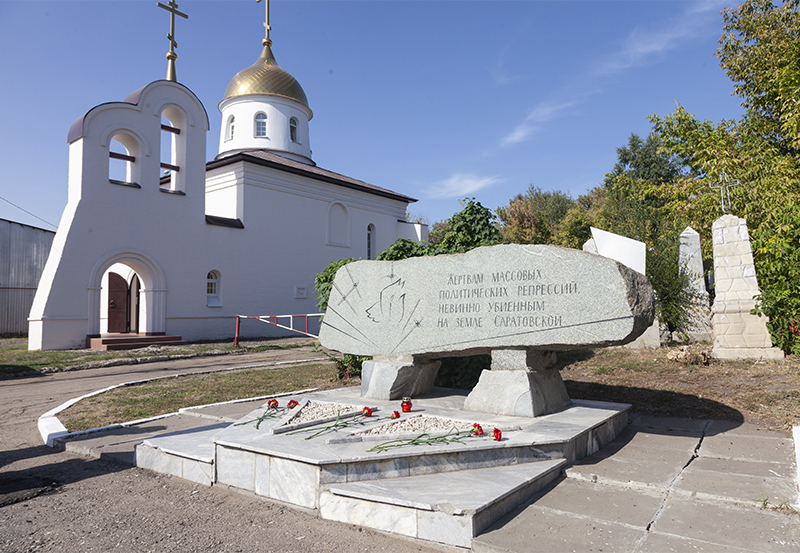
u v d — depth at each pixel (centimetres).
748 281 972
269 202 2425
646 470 470
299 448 452
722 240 1002
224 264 2211
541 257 583
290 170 2478
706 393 761
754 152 1598
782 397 706
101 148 1822
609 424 586
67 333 1728
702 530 351
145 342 1847
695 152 1742
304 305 2556
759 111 1867
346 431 516
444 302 656
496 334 607
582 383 873
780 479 440
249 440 484
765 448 532
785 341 930
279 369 1289
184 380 1132
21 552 360
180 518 415
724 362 919
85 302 1769
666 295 1186
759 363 892
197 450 537
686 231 1238
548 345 573
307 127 3100
